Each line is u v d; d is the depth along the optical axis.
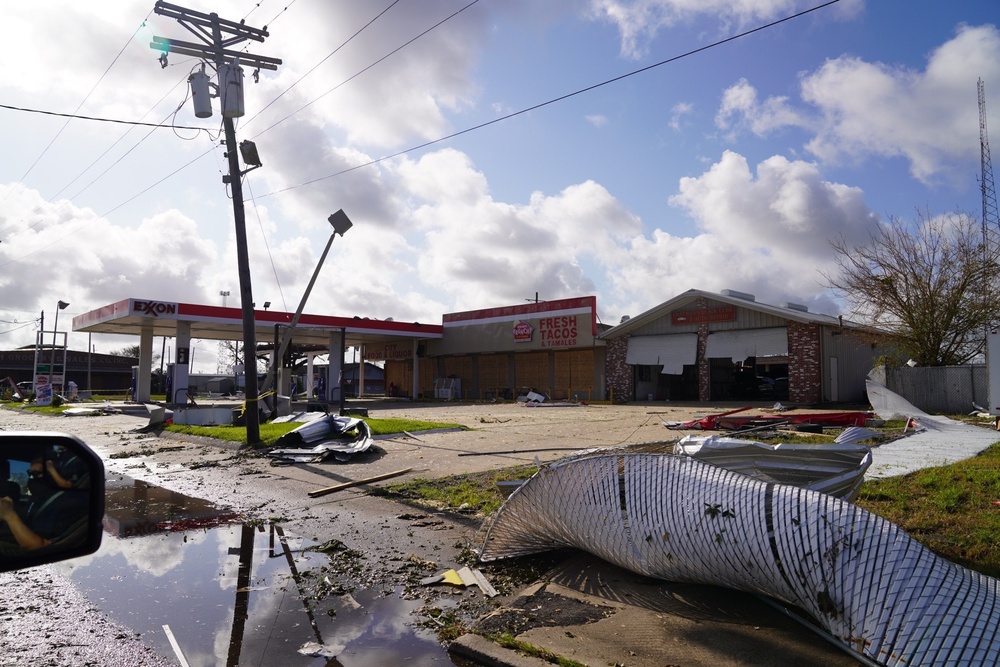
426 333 37.72
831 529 3.30
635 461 4.39
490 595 4.43
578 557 5.05
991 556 4.52
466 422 18.20
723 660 3.27
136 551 5.77
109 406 30.70
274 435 13.77
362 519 6.83
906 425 13.59
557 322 32.62
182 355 28.53
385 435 14.41
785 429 13.84
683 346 28.27
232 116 13.71
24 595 4.60
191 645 3.74
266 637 3.84
